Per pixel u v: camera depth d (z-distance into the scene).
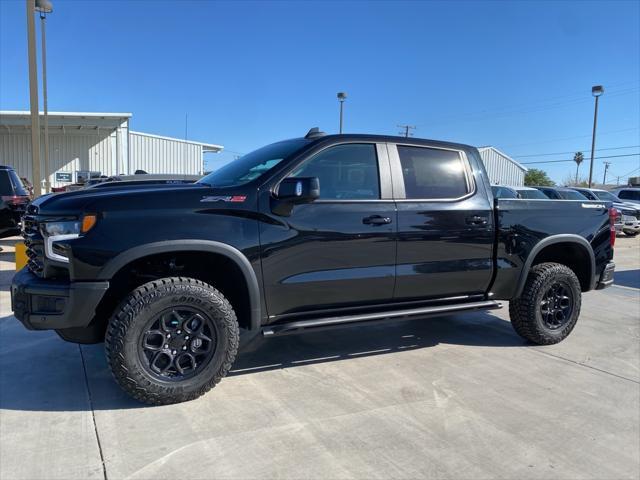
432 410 3.61
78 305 3.32
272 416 3.46
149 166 33.41
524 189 15.56
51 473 2.77
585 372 4.43
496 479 2.80
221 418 3.42
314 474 2.80
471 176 4.70
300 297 3.95
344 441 3.15
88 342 3.91
